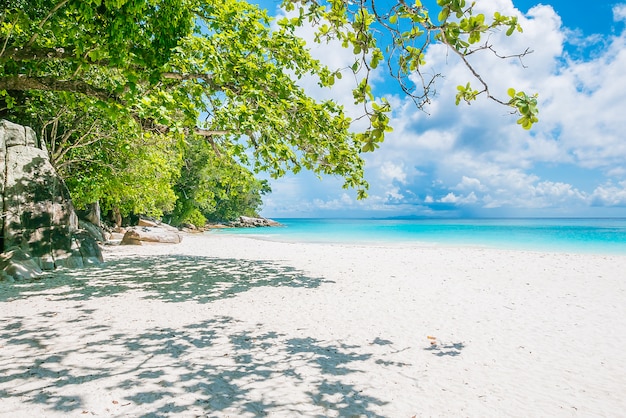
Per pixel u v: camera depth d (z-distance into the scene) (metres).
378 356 6.14
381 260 18.91
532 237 40.94
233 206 75.75
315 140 9.26
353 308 9.20
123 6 7.13
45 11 11.02
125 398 4.50
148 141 21.95
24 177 14.23
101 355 5.86
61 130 21.41
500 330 7.62
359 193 10.66
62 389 4.69
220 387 4.89
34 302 9.20
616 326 7.93
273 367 5.59
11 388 4.69
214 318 8.12
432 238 39.41
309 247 25.94
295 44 11.21
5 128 14.52
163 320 7.88
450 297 10.56
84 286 11.21
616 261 18.73
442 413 4.36
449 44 2.31
